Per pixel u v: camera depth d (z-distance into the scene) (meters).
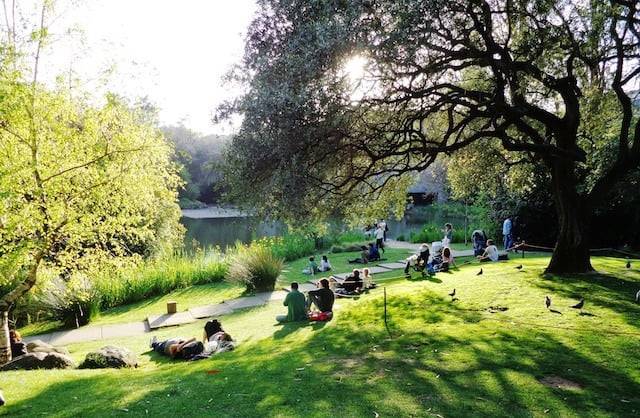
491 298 9.68
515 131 13.87
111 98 8.58
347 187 10.93
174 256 19.78
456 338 7.32
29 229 8.48
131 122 9.64
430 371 5.92
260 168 8.38
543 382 5.38
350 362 6.56
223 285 16.86
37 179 8.33
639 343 6.55
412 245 25.86
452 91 10.47
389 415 4.66
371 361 6.52
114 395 5.69
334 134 8.64
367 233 29.38
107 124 9.19
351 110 8.49
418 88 9.55
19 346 9.32
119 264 10.13
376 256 20.39
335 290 12.48
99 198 9.09
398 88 8.87
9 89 7.45
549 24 9.18
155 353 9.34
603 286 9.98
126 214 9.82
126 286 15.41
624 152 10.92
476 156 14.62
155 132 10.14
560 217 11.45
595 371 5.67
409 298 10.40
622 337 6.82
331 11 7.57
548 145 10.23
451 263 14.96
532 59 9.09
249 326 10.52
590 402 4.82
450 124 10.16
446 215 44.91
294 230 9.56
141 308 14.32
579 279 10.69
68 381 6.47
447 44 9.23
